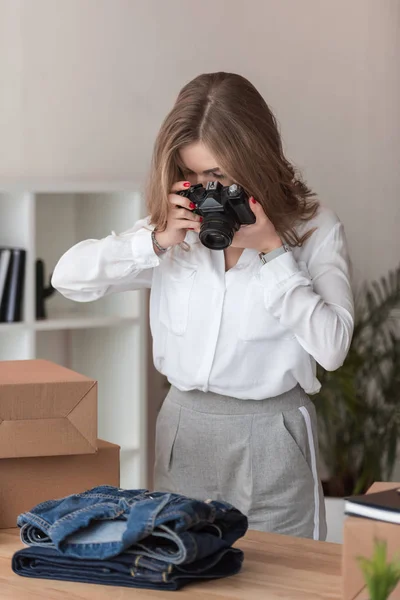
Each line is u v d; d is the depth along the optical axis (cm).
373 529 128
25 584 142
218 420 204
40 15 357
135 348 351
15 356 337
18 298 329
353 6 427
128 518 141
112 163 376
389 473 402
